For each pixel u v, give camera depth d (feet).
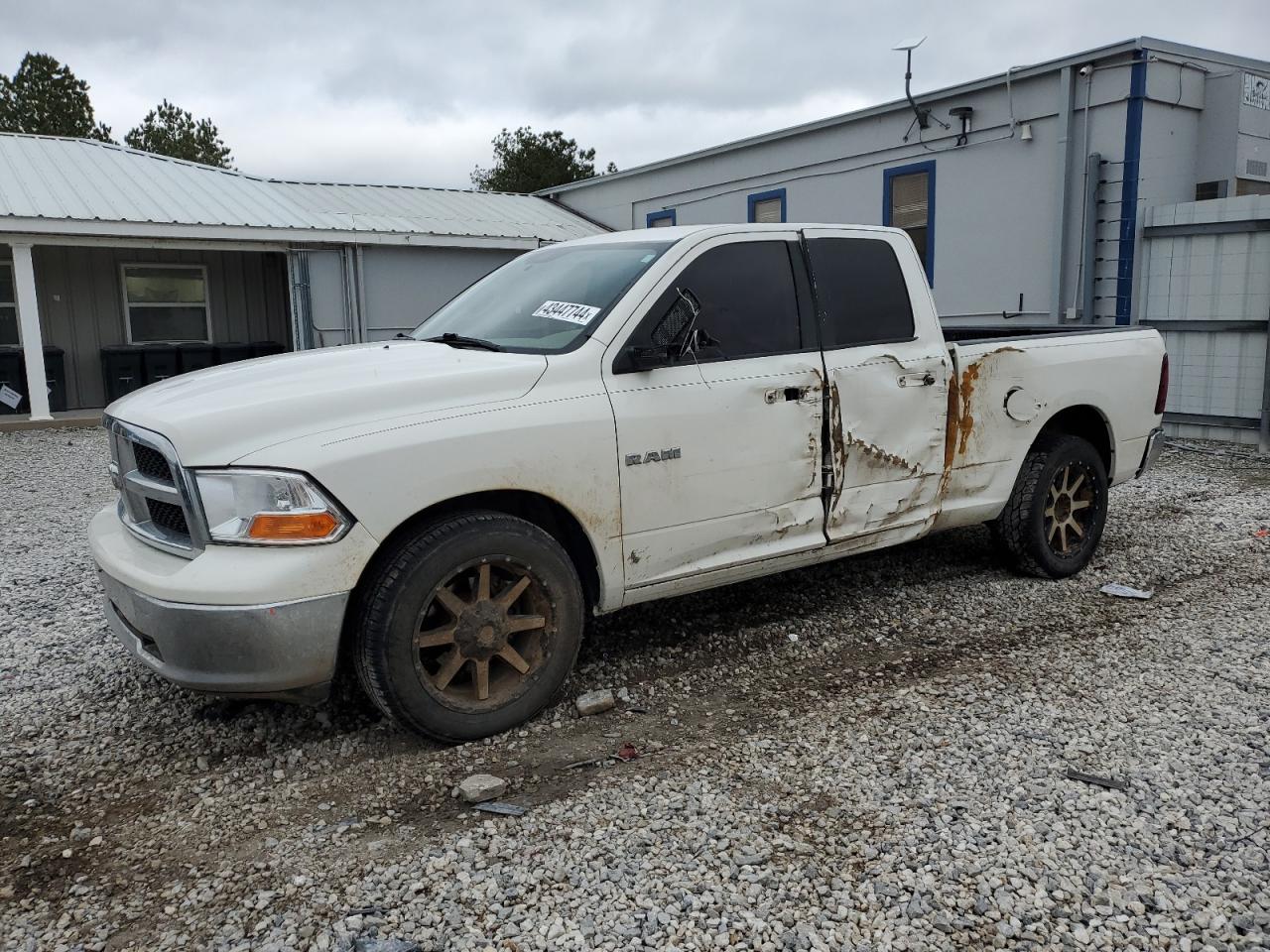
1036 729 12.16
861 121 47.29
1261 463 31.37
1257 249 34.06
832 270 15.06
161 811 10.63
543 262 15.74
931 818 10.13
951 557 20.01
